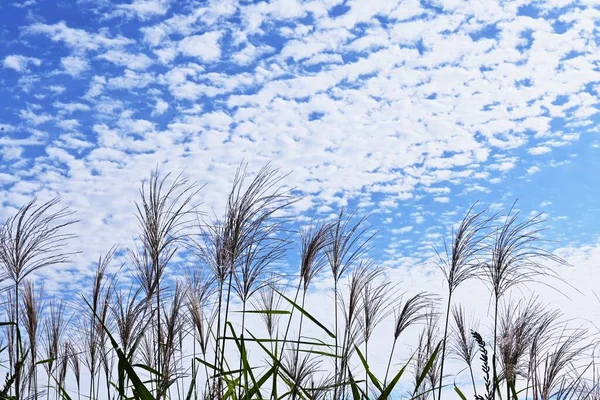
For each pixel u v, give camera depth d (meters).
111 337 2.59
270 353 2.94
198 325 3.20
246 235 2.96
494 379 3.20
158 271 2.94
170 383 2.82
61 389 3.23
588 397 3.16
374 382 3.01
